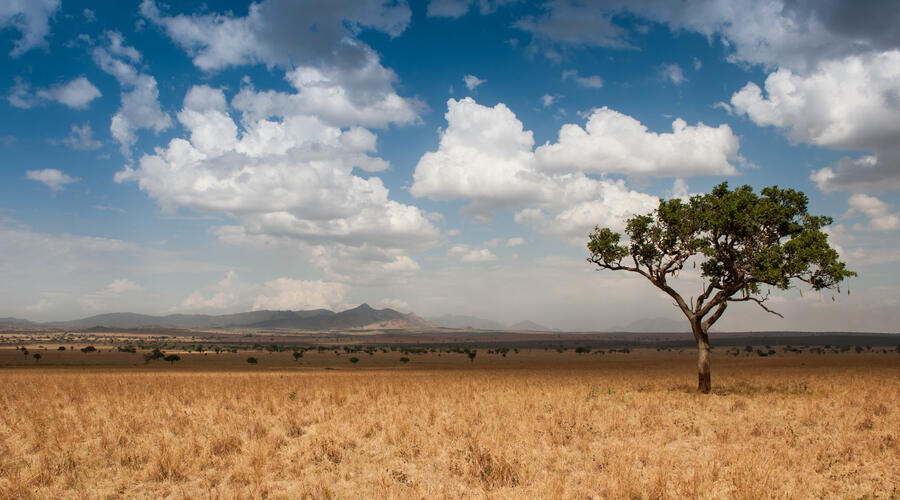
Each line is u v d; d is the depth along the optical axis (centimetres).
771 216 3009
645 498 972
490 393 2839
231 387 3303
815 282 2838
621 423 1739
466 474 1148
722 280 3306
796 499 959
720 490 1014
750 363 8106
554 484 1020
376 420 1816
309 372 7875
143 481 1140
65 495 1053
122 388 3216
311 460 1300
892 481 1096
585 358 17788
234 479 1122
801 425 1736
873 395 2500
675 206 3231
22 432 1625
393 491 1015
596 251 3375
